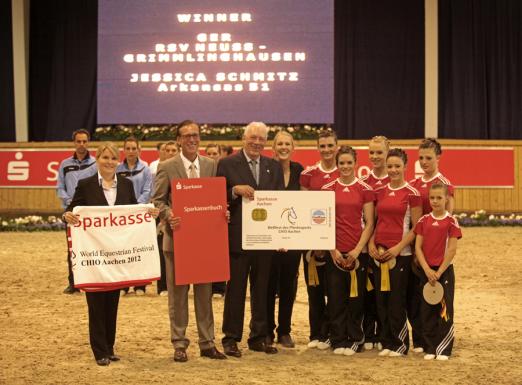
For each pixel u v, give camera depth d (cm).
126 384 544
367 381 552
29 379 557
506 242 1338
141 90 1689
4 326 739
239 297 631
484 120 1811
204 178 609
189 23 1673
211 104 1680
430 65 1786
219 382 548
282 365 597
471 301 854
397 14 1839
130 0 1683
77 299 881
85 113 1878
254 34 1667
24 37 1866
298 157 1614
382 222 636
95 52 1875
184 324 614
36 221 1577
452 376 564
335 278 639
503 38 1803
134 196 619
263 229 628
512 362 605
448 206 643
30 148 1678
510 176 1619
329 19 1658
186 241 604
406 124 1847
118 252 589
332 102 1666
